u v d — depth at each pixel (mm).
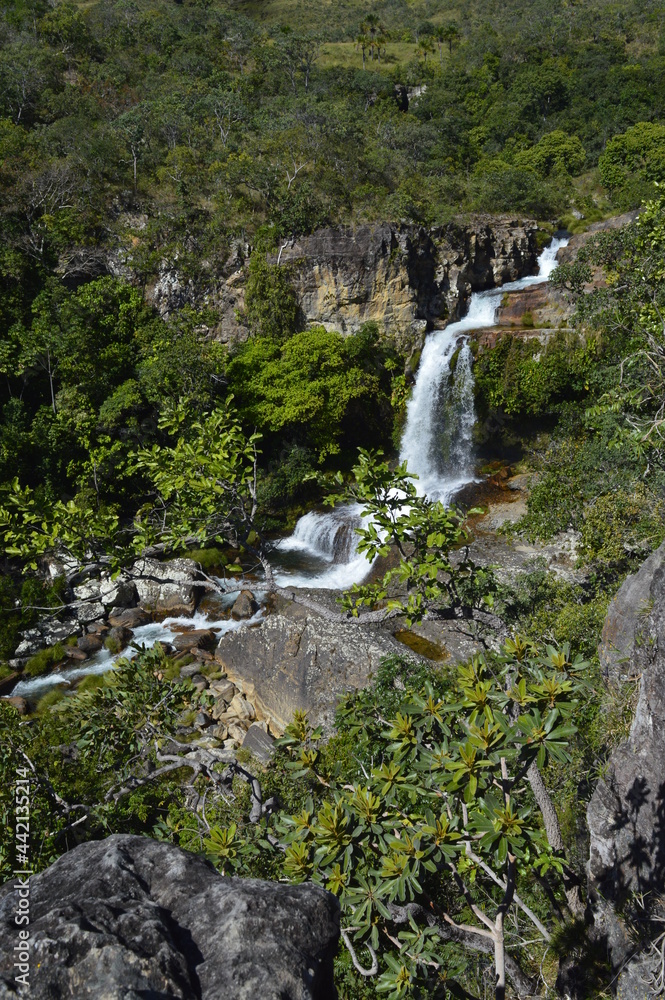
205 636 32094
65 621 33750
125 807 15273
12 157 53062
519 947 11445
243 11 137000
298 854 7625
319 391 45281
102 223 53000
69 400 42375
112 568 12094
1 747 12328
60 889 5145
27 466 41750
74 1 112125
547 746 6820
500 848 6707
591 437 35719
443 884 11930
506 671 8398
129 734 12766
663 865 9703
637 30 105438
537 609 19375
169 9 109312
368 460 11680
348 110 74188
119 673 13406
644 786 10148
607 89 87250
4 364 42344
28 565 12641
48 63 72750
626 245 31312
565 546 31281
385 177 62375
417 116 89062
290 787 16219
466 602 12188
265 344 46875
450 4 138125
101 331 46719
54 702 28516
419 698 8828
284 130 64625
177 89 74625
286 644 25469
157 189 55750
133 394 42781
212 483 11734
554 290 48938
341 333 49438
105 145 55125
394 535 11227
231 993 4340
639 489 21969
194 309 49812
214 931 4793
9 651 32281
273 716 25469
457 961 8453
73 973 4195
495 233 54625
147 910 4777
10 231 47875
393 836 8109
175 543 12648
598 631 16844
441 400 47406
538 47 100250
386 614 11133
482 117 88562
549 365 43500
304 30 121250
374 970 7562
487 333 45812
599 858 10766
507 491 41938
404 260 47906
